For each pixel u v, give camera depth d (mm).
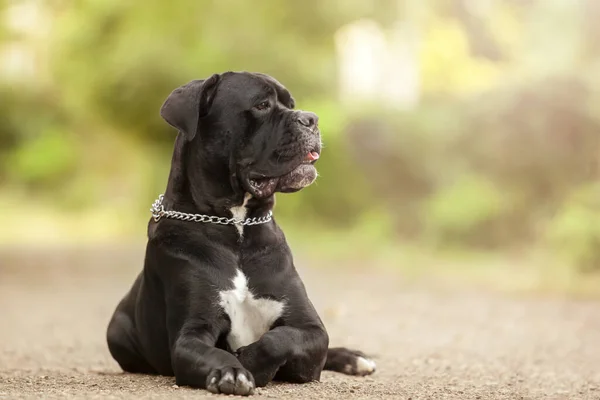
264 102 5723
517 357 7746
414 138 19609
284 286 5656
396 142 19766
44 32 30500
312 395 5098
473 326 10062
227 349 5648
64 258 20344
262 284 5605
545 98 16812
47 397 4832
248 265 5617
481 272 15859
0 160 39281
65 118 38250
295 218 23531
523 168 17406
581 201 14656
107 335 6316
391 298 12852
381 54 25984
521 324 10219
